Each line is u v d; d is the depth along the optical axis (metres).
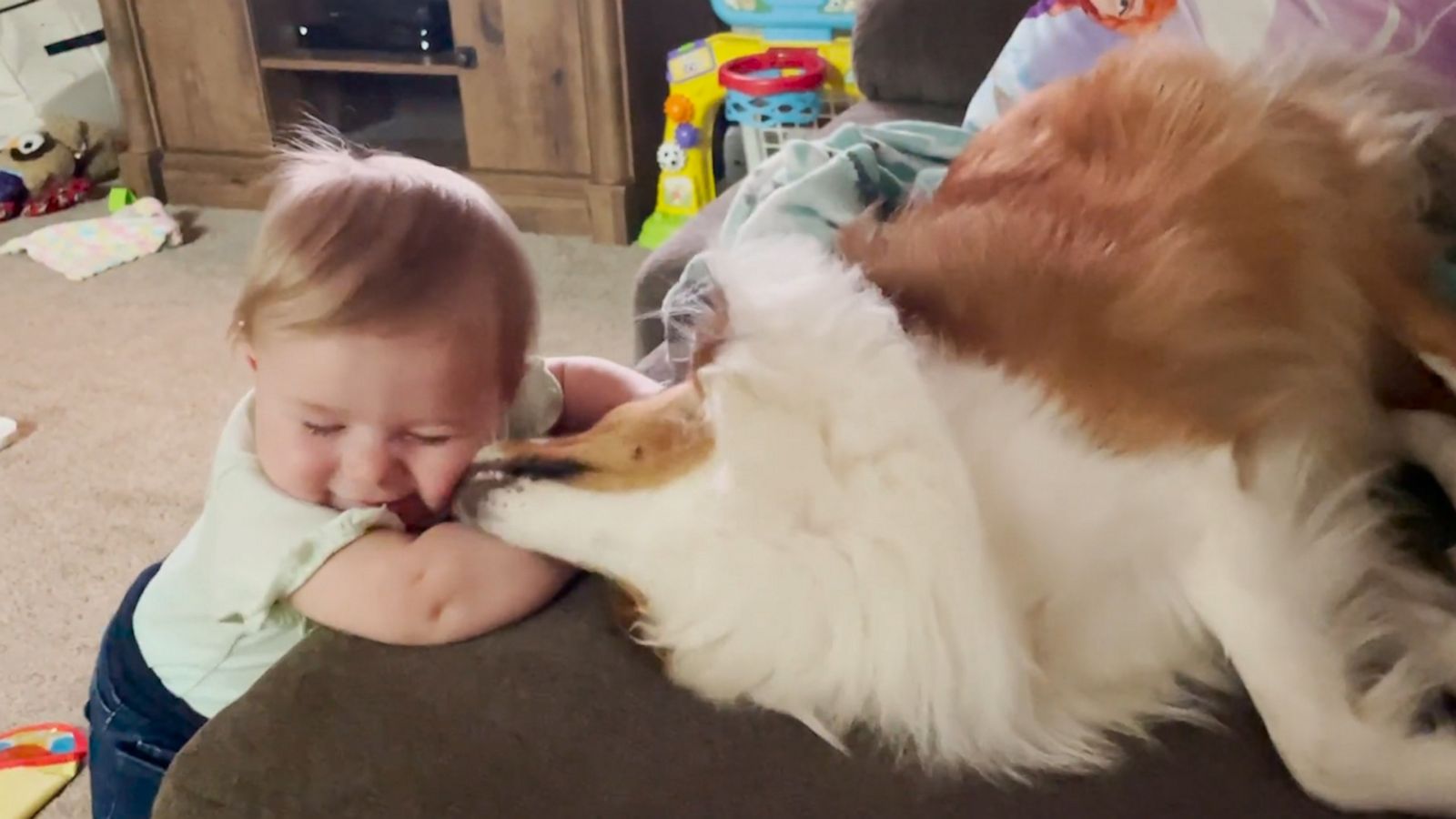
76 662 1.60
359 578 0.84
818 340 0.78
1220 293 0.86
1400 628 0.79
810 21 2.66
